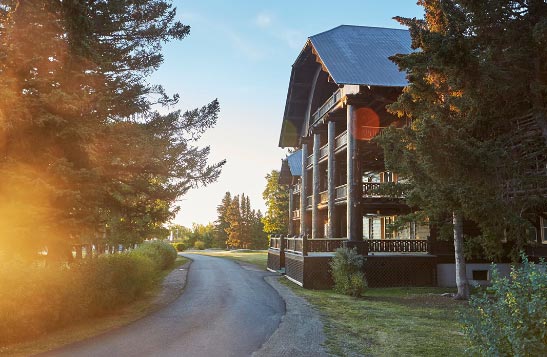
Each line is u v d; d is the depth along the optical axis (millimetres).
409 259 20625
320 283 19562
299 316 12125
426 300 15594
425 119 10961
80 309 10891
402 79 21578
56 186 11234
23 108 10430
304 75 32031
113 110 15977
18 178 10141
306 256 19766
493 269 5957
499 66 10797
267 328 10477
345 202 23828
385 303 14805
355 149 21703
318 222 29281
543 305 4984
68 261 13148
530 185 11883
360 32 27734
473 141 11328
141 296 15953
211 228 128250
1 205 10133
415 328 10531
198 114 17234
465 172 10625
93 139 12250
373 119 24531
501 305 5422
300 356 8016
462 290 15875
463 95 12008
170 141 17109
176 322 11188
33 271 9859
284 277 24422
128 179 16516
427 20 14406
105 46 16859
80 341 9031
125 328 10383
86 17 12641
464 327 6098
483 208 11531
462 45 9836
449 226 16312
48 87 11383
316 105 31688
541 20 9758
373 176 30734
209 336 9586
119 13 16422
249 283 21031
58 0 12219
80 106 11844
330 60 23188
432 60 10828
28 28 11344
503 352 5281
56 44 11875
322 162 29203
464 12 11094
